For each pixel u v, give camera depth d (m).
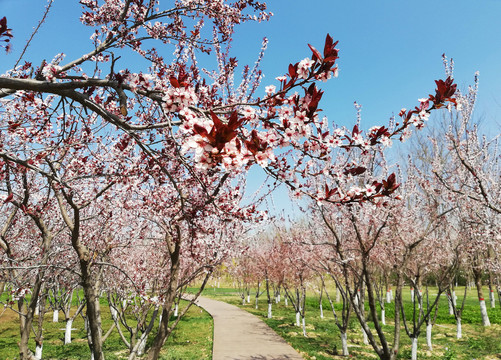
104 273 6.54
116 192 5.07
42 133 4.31
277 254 15.44
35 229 7.02
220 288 39.12
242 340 11.46
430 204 8.55
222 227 6.41
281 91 2.18
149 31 3.72
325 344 11.30
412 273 9.69
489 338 12.10
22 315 5.40
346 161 6.65
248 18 4.36
